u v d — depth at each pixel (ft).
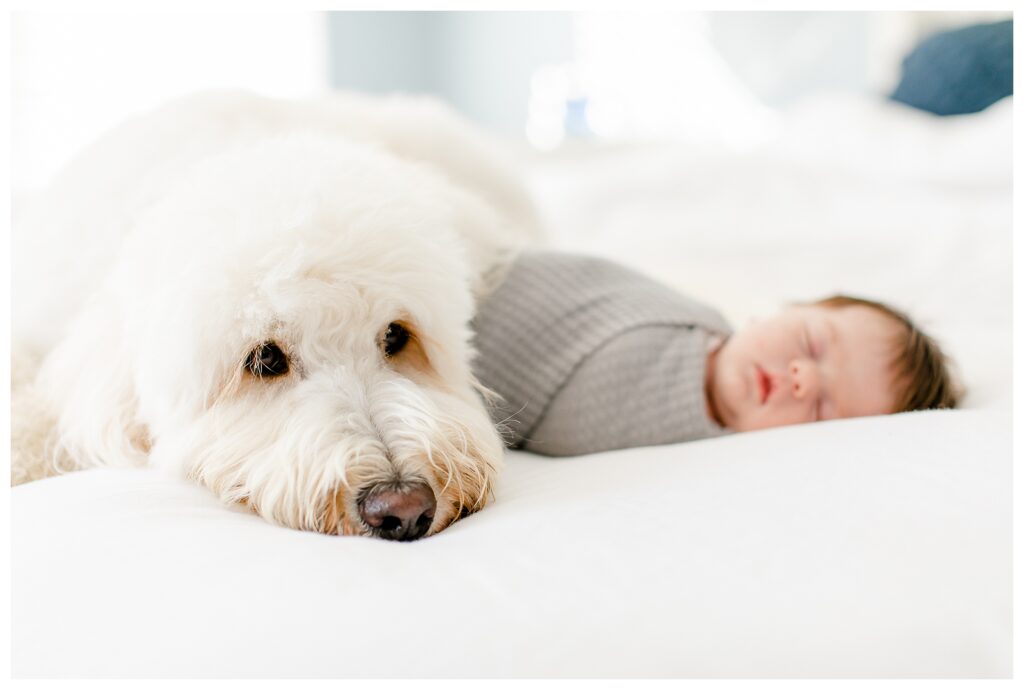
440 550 3.13
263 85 17.49
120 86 15.15
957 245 9.11
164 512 3.38
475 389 5.16
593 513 3.36
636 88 17.99
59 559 2.89
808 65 16.25
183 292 3.82
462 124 7.48
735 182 11.69
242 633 2.53
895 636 2.58
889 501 3.26
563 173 15.06
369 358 4.14
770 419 5.47
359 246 3.99
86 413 4.24
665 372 5.20
